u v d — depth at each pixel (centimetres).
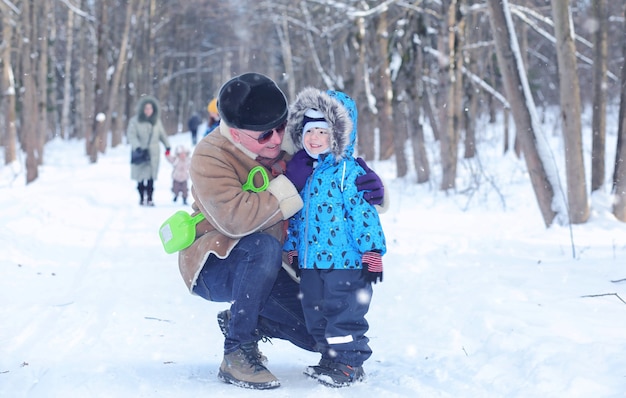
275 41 4250
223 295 396
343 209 388
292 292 412
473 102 2573
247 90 376
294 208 384
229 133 388
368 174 389
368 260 378
